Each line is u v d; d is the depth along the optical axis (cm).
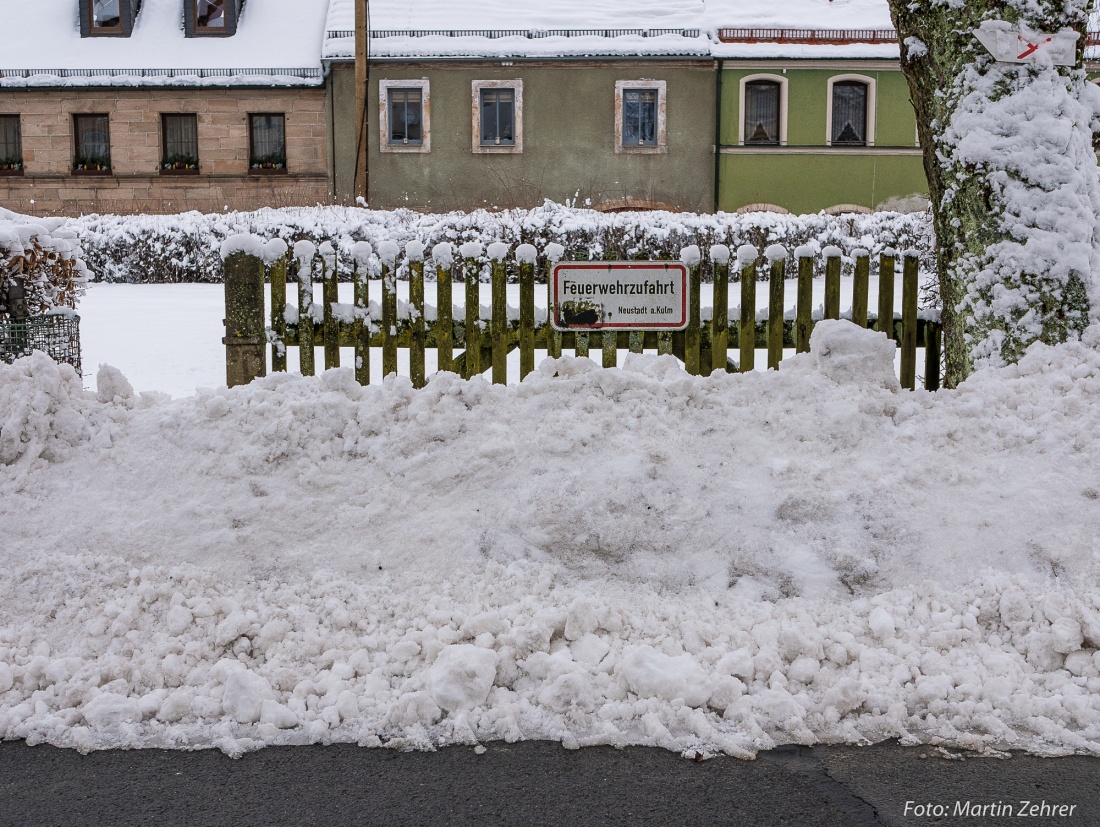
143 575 465
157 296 1775
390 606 457
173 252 2139
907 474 516
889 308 727
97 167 2995
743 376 574
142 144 2973
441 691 393
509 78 2916
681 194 2934
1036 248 640
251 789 344
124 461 529
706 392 565
